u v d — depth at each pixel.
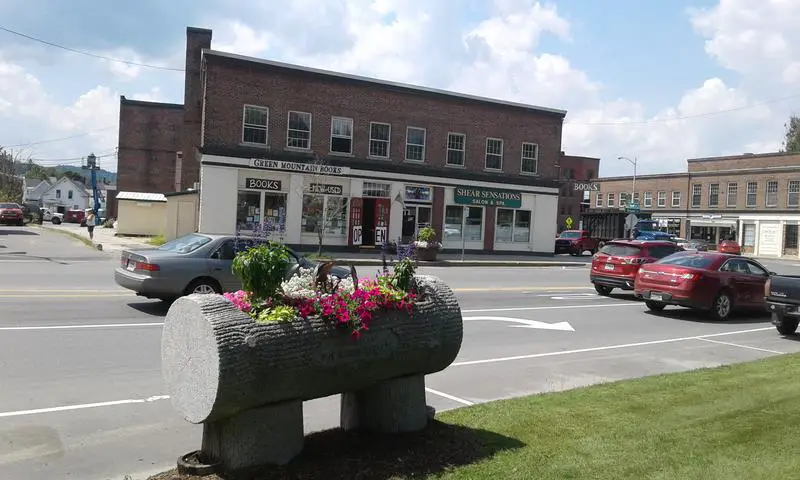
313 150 32.16
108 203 71.56
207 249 12.54
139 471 4.92
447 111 36.09
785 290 12.80
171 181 56.88
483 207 37.75
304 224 32.09
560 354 10.29
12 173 81.75
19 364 7.89
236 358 3.86
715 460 4.81
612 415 6.06
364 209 33.97
